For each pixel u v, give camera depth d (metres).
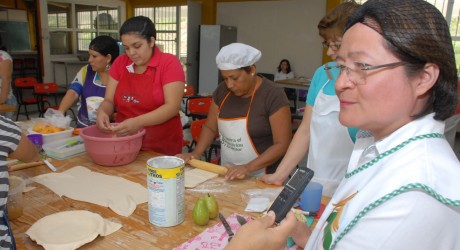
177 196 0.98
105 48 2.25
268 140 1.69
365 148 0.67
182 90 1.81
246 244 0.60
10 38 7.82
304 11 6.89
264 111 1.62
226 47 1.55
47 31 8.09
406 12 0.49
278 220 0.69
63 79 8.55
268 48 7.51
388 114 0.52
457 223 0.47
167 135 1.90
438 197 0.45
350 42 0.53
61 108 2.33
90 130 1.59
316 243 0.68
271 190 1.24
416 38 0.47
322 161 1.45
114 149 1.42
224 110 1.71
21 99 5.16
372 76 0.50
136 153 1.54
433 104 0.53
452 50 0.50
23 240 0.91
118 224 0.99
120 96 1.88
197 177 1.36
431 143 0.50
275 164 1.63
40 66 8.10
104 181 1.30
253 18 7.59
